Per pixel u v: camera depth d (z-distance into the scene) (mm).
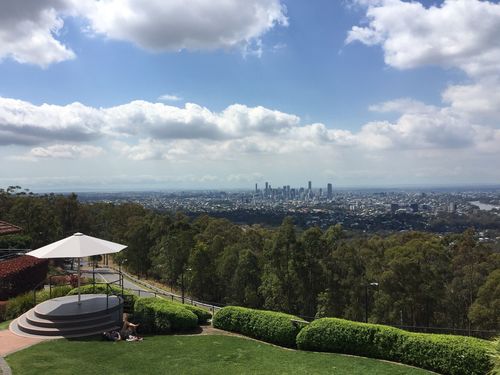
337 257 44688
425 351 11516
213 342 13891
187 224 62188
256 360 12133
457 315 40750
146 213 78438
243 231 69625
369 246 51094
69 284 25234
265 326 14312
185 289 53750
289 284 45094
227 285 52406
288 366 11633
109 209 81562
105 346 13039
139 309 15688
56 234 56531
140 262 63812
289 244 44875
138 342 13609
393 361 12234
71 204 69938
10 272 21719
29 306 18125
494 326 34031
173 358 12094
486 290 35844
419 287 38562
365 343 12648
